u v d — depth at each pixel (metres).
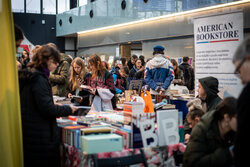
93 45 14.73
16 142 2.53
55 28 17.84
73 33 16.08
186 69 7.70
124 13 12.10
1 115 2.42
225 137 2.27
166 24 10.10
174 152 2.83
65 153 2.90
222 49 4.70
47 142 2.67
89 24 14.59
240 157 1.68
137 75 7.24
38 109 2.66
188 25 9.20
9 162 2.42
